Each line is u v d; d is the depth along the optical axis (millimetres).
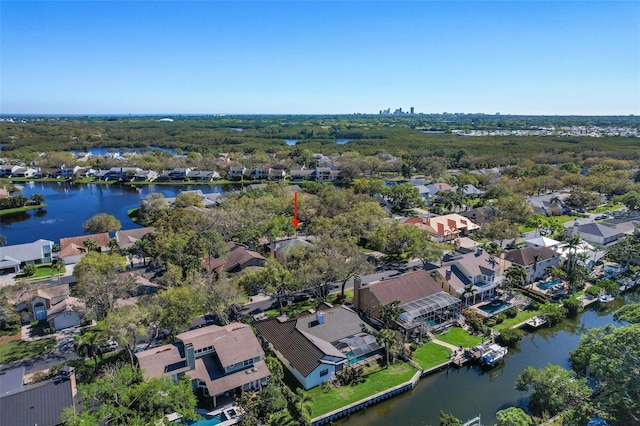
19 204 145250
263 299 73688
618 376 40625
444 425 40875
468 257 77750
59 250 98062
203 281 64375
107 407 36594
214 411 45094
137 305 60438
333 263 68562
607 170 178375
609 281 77312
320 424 45281
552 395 44094
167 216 108812
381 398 49281
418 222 109312
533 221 117688
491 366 55594
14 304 65750
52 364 53875
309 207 119000
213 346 50375
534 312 70125
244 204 116438
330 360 50969
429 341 60844
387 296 65125
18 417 39281
